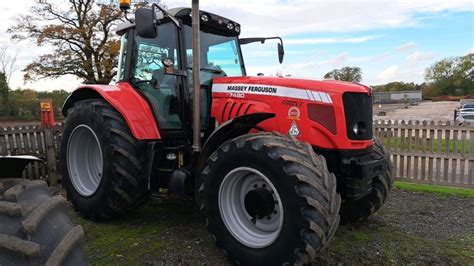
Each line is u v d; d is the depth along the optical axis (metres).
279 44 4.48
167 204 4.47
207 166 3.07
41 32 17.77
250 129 3.33
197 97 3.38
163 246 3.27
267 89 3.27
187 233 3.56
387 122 6.83
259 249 2.76
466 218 4.11
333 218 2.55
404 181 6.43
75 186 4.10
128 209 3.86
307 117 3.05
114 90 3.91
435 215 4.21
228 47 4.20
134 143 3.69
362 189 2.97
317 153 3.09
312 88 3.07
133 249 3.20
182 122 3.74
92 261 2.97
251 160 2.77
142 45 4.00
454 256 3.08
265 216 2.87
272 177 2.65
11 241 1.36
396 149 6.55
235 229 2.95
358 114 3.10
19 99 27.08
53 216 1.58
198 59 3.32
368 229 3.71
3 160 1.89
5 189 1.76
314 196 2.50
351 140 3.03
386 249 3.20
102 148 3.75
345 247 3.23
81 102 4.11
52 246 1.44
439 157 6.15
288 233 2.57
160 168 3.74
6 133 5.60
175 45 3.71
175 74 3.62
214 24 3.90
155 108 3.84
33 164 5.80
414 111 40.84
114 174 3.65
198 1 3.26
